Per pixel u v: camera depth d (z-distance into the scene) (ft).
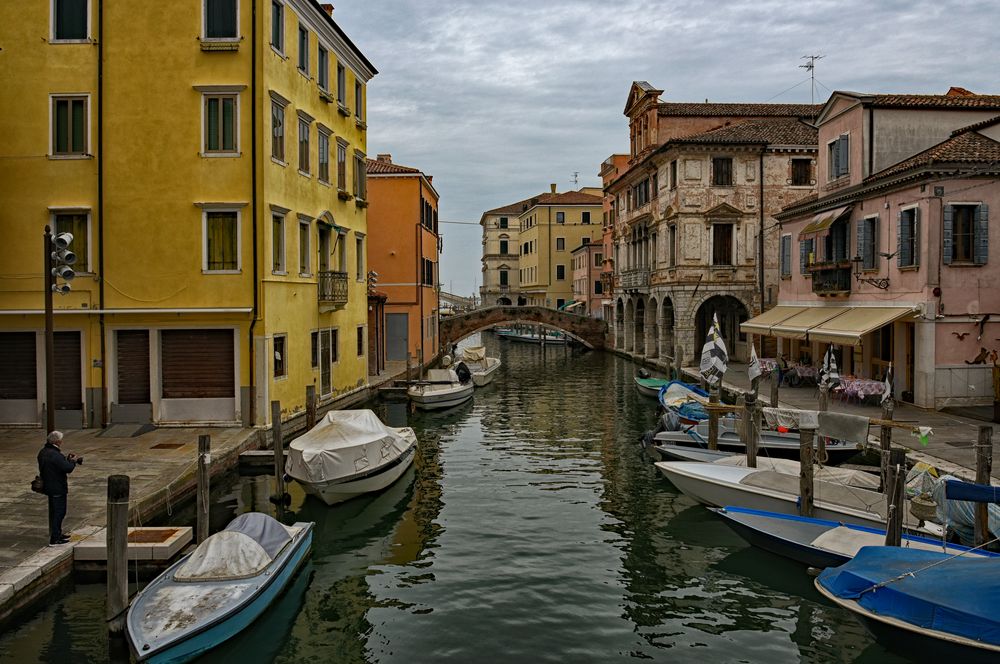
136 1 59.72
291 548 34.78
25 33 60.08
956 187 64.23
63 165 60.18
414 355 127.03
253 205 59.82
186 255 59.98
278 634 30.73
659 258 124.77
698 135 119.44
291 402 65.67
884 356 76.23
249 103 59.82
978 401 65.46
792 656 29.25
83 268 60.54
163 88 59.77
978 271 64.90
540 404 92.84
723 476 45.21
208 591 29.71
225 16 60.03
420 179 126.11
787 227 96.22
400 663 28.43
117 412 60.08
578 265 237.66
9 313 59.31
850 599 28.53
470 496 50.16
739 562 38.32
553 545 40.75
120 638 28.53
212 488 49.57
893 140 77.56
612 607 33.22
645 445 61.87
